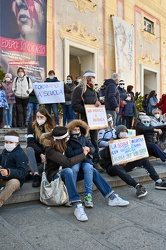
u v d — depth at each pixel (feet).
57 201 11.76
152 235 9.62
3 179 11.99
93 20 43.34
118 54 46.50
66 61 38.50
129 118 29.25
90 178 12.33
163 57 60.95
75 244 8.80
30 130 14.84
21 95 24.85
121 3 48.88
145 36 54.95
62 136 12.15
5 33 31.48
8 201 11.75
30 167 13.78
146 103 33.91
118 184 15.26
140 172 17.49
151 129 19.47
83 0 41.37
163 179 16.65
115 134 16.38
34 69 34.37
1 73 28.81
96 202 12.84
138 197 13.48
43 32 35.45
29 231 9.59
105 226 10.25
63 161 11.87
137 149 15.47
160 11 59.36
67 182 11.46
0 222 10.23
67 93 26.12
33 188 13.00
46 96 25.21
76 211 10.93
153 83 59.16
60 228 9.92
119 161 14.82
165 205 12.71
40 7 35.06
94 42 43.39
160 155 18.52
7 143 12.31
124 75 47.80
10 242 8.78
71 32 39.60
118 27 46.62
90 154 13.66
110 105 19.52
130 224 10.50
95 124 16.06
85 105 16.01
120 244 8.91
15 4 32.37
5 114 25.81
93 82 16.89
